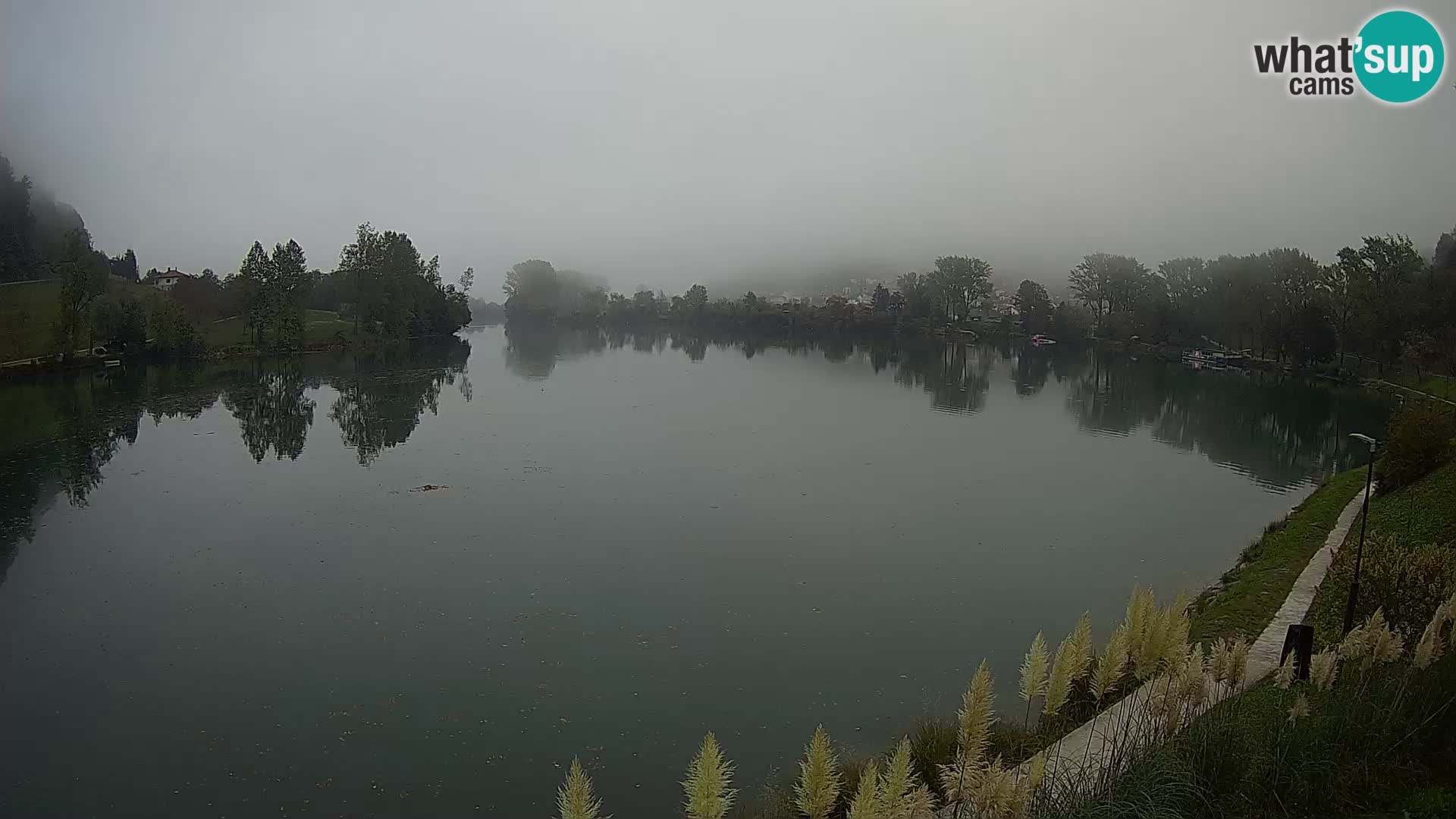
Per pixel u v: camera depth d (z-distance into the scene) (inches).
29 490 1317.7
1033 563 1038.4
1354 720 433.1
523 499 1296.8
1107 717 551.8
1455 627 482.9
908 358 4001.0
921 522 1214.9
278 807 546.9
